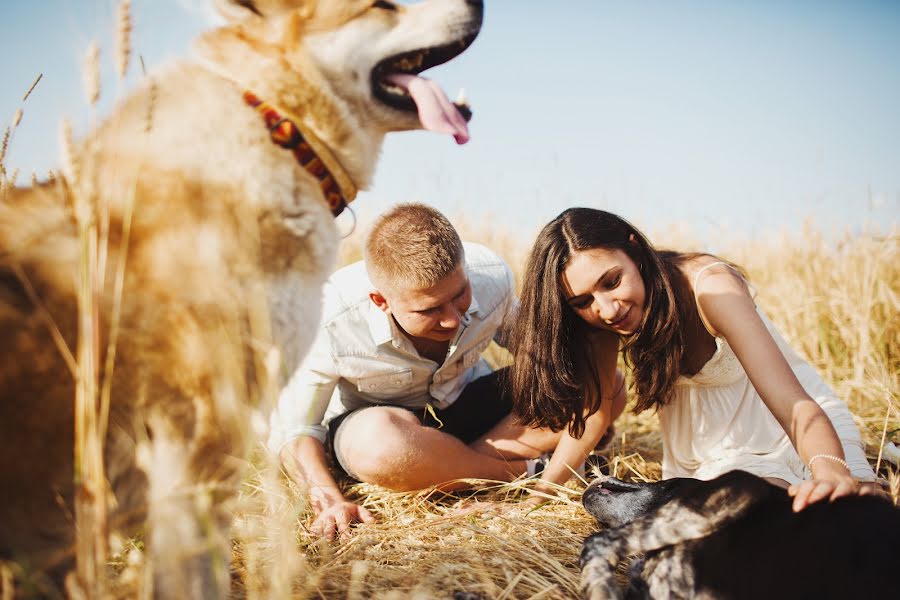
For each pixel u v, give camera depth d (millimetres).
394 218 3307
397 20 2623
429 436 3523
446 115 2635
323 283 2361
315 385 3621
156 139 2064
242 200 2117
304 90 2354
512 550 2834
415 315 3312
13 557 1838
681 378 3242
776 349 2756
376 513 3453
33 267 1854
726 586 2119
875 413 4375
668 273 3035
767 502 2178
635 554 2402
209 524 1832
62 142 1782
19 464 1812
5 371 1763
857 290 5531
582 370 3264
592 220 3018
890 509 2004
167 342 1913
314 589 2461
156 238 1940
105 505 1747
